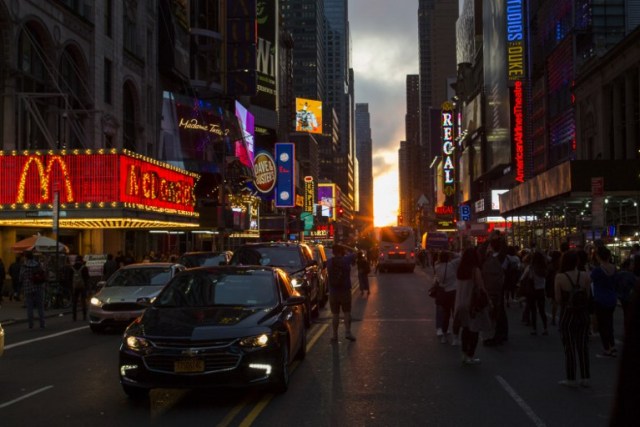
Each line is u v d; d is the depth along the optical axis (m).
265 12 106.31
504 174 97.38
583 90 56.56
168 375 7.66
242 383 7.73
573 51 64.19
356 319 17.67
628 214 35.09
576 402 8.01
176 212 32.53
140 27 42.53
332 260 13.55
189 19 52.41
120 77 38.25
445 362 10.97
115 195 25.80
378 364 10.81
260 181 86.62
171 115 48.47
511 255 19.55
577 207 35.28
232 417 7.38
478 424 7.00
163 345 7.75
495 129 96.44
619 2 61.84
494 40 96.81
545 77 74.38
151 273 16.98
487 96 104.44
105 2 36.62
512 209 38.44
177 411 7.71
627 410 1.54
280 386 8.46
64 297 22.97
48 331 16.30
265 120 106.19
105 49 36.12
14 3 27.16
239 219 50.56
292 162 98.56
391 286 32.12
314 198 147.25
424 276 43.00
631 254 16.22
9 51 27.06
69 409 7.87
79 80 33.69
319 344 13.16
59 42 30.94
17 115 27.56
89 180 25.88
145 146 42.69
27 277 16.77
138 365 7.74
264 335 8.03
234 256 18.69
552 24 74.38
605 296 11.23
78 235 33.59
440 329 13.99
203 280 9.65
